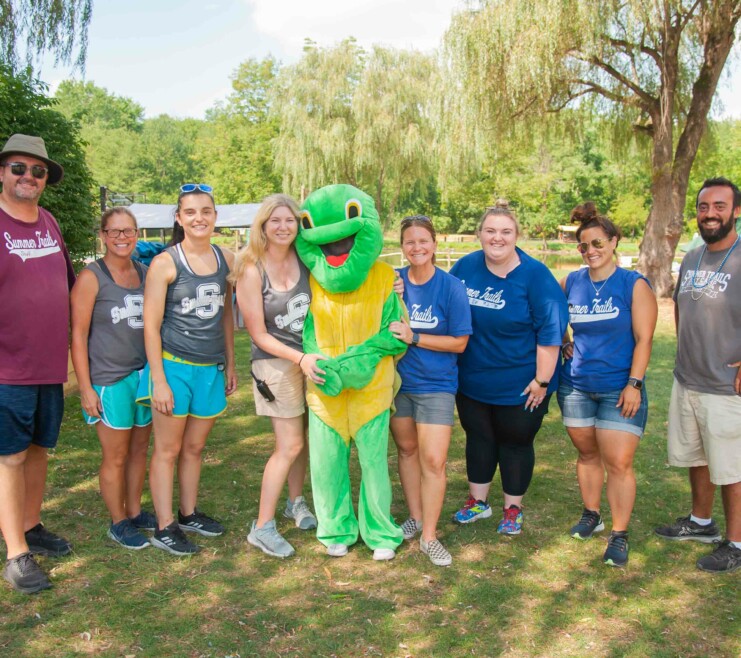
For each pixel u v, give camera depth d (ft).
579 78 59.82
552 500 15.88
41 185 11.49
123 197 59.16
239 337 40.75
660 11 49.75
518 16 51.21
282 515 14.87
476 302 13.14
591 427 13.23
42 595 11.27
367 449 12.78
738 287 12.22
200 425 13.24
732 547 12.69
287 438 12.95
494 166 68.74
